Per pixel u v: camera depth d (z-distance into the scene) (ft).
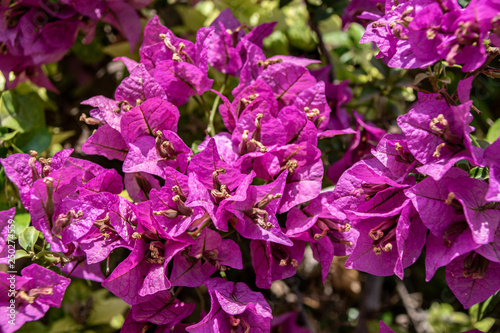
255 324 1.16
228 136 1.24
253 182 1.35
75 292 1.70
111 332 1.74
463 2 1.33
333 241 1.21
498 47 1.12
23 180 1.16
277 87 1.27
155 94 1.24
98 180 1.21
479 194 1.11
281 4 1.73
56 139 1.65
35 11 1.42
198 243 1.16
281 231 1.15
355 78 1.89
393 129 1.74
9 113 1.52
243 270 1.59
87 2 1.42
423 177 1.22
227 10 1.39
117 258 1.52
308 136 1.21
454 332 2.04
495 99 1.86
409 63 1.15
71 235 1.14
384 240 1.16
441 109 1.13
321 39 1.75
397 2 1.20
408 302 2.04
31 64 1.49
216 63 1.36
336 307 2.07
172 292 1.25
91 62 1.85
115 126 1.21
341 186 1.20
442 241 1.12
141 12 1.75
